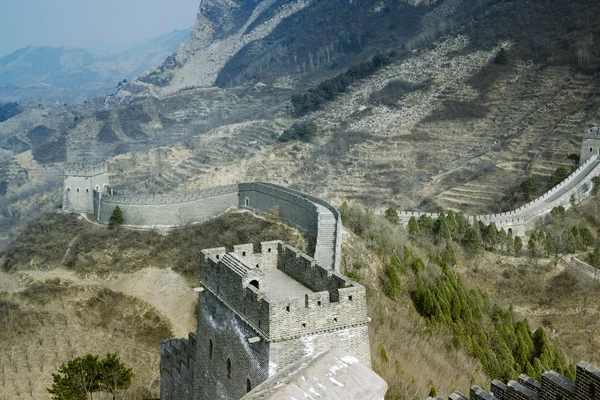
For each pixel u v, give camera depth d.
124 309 113.50
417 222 132.12
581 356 103.19
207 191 136.88
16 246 138.25
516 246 129.88
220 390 50.09
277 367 42.44
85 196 145.50
